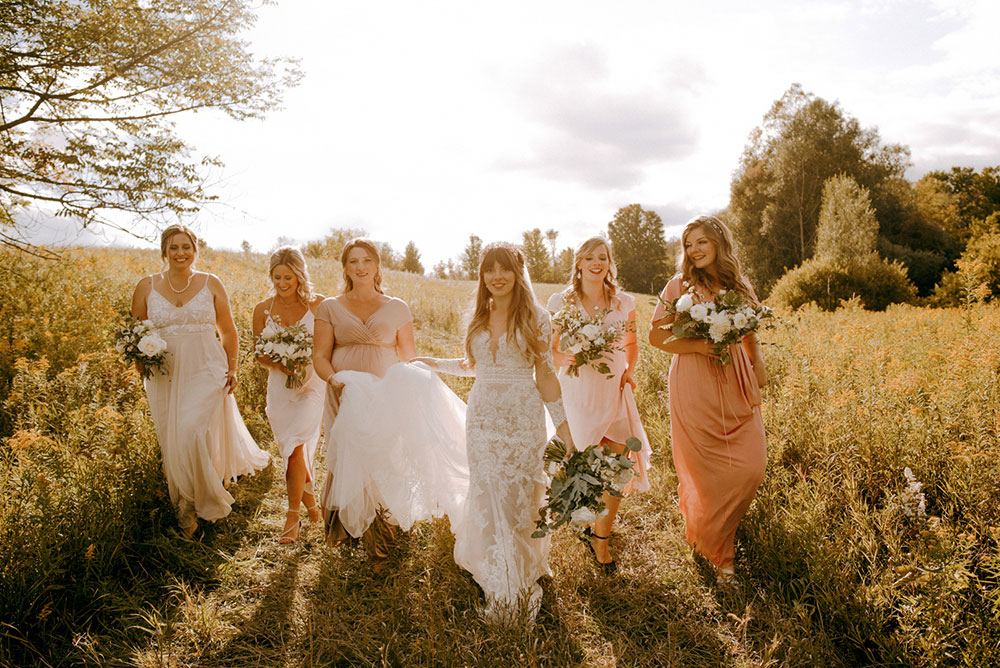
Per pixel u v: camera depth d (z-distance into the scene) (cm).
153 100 779
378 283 405
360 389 352
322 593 331
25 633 277
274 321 461
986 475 347
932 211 4384
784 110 4184
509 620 293
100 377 526
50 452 393
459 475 369
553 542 382
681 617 312
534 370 335
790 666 268
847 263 2145
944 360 612
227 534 394
